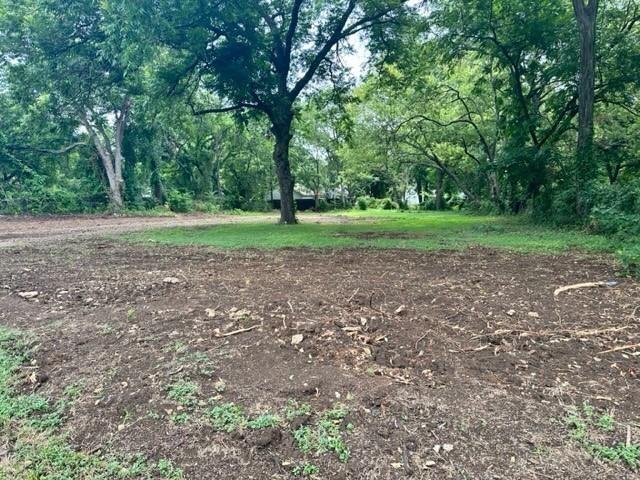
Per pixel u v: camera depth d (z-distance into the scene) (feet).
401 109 81.10
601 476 5.32
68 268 19.63
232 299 13.48
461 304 12.62
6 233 40.42
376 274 17.43
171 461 5.81
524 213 57.06
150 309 12.46
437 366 8.46
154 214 85.25
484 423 6.47
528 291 14.19
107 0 29.19
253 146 115.44
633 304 12.48
